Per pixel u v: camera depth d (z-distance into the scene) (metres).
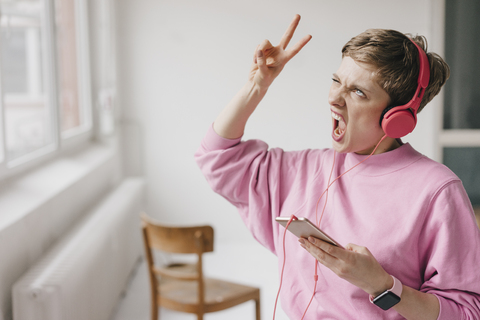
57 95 2.71
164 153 4.04
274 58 0.94
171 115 4.00
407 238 0.83
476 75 3.49
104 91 3.48
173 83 3.97
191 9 3.88
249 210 1.06
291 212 0.99
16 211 1.81
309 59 3.89
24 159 2.29
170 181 4.07
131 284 3.15
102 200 2.92
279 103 3.95
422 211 0.82
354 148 0.87
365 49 0.80
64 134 3.03
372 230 0.86
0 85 1.99
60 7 3.00
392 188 0.86
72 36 3.33
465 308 0.80
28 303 1.57
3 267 1.61
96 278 2.15
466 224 0.81
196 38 3.91
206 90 3.97
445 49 3.50
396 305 0.79
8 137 2.18
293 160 1.06
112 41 3.70
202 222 4.11
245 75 3.94
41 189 2.16
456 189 0.82
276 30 3.87
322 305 0.92
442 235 0.81
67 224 2.35
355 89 0.82
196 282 2.30
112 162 3.53
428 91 0.84
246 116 1.01
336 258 0.77
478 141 3.53
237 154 1.06
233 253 3.81
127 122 4.01
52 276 1.68
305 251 0.94
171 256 3.71
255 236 1.08
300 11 3.83
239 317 2.70
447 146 3.58
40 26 2.59
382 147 0.90
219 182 1.07
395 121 0.80
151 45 3.93
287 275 0.99
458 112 3.54
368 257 0.76
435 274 0.84
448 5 3.46
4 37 2.14
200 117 4.00
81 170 2.70
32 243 1.88
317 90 3.92
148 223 2.08
